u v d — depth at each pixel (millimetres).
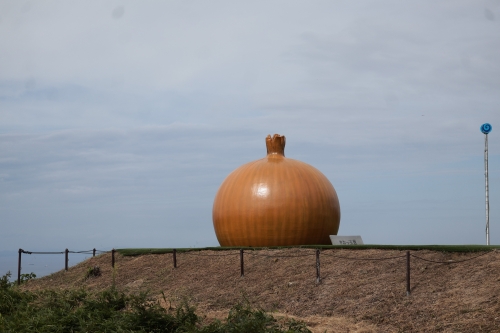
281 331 12312
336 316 14383
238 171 22703
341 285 16016
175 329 13492
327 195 21891
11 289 18031
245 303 16219
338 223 22719
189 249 22375
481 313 12578
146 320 13578
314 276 17062
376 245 18469
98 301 16031
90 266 23141
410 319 13258
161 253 22797
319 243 21859
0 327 14062
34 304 16344
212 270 19625
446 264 15641
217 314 15312
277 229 21172
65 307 15555
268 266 18828
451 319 12711
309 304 15406
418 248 17188
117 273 21484
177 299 17391
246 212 21359
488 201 21938
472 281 14188
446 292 14023
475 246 16344
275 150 22969
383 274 15984
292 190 21297
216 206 22578
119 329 12992
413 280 15125
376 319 13711
